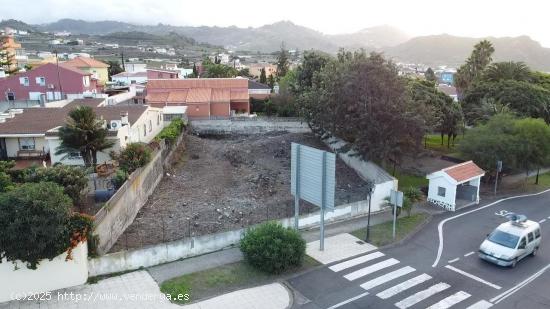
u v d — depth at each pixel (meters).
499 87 49.69
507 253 20.67
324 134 43.06
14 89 58.94
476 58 70.56
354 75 33.50
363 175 35.41
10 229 16.28
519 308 17.27
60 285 17.94
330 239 23.88
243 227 23.53
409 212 27.67
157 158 33.91
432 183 30.58
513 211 29.48
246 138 51.91
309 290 18.41
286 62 118.00
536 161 34.03
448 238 24.52
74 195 23.03
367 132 32.69
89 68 79.38
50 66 59.00
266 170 38.31
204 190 33.12
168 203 30.11
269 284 18.84
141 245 22.89
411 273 20.06
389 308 17.05
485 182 36.38
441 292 18.36
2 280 16.97
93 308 16.55
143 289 18.05
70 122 28.53
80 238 17.88
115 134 32.00
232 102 63.31
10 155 34.81
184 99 59.53
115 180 26.00
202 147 47.06
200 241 21.48
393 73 33.81
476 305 17.39
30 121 36.78
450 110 45.03
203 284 18.58
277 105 62.62
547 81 59.41
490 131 34.53
